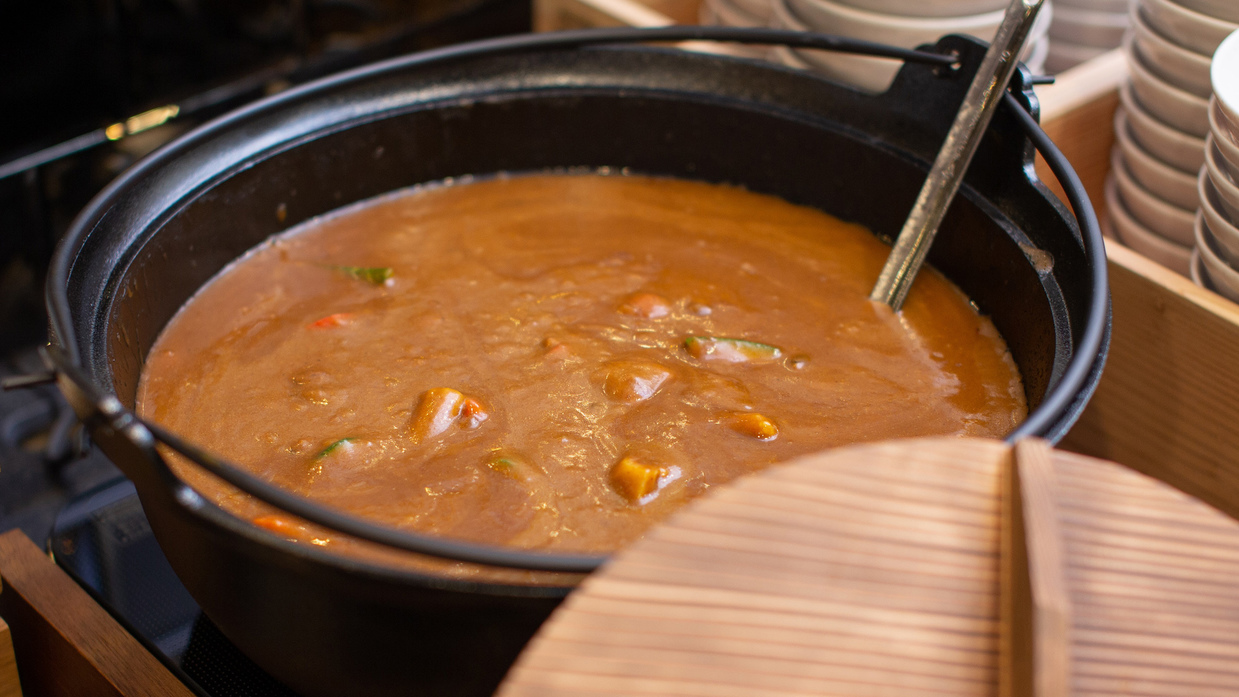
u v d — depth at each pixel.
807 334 0.93
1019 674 0.64
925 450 0.71
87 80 1.27
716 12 1.15
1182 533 0.70
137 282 0.90
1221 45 0.92
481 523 0.83
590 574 0.72
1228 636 0.68
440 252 0.98
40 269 1.28
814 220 1.01
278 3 1.37
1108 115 1.07
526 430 0.87
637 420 0.88
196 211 0.93
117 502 0.96
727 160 1.03
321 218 1.00
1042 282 0.89
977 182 0.94
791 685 0.62
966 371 0.91
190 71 1.34
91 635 0.88
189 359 0.92
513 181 1.04
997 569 0.69
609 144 1.04
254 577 0.78
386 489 0.84
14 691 0.88
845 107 0.99
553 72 1.02
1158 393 0.97
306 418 0.88
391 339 0.92
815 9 1.03
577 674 0.62
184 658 0.87
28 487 1.16
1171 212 1.00
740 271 0.97
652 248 0.99
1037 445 0.71
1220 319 0.93
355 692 0.80
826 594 0.66
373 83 0.99
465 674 0.77
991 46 0.89
